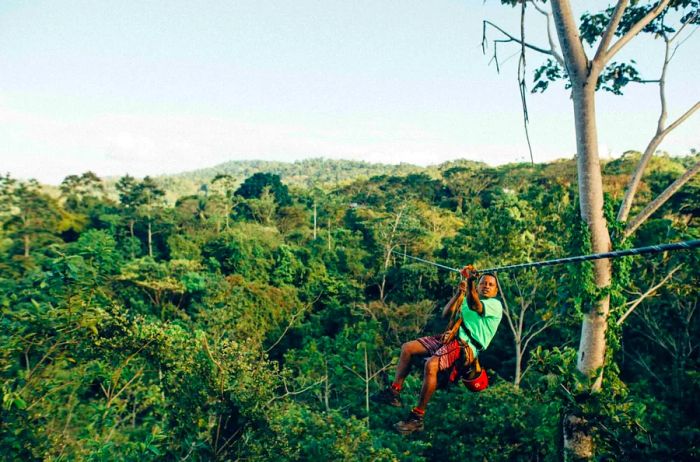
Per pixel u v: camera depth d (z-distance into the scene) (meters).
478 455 15.07
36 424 7.92
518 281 24.06
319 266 47.72
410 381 19.94
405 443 16.61
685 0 9.93
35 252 28.30
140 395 11.51
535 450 15.29
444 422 16.94
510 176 82.19
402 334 33.34
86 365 9.22
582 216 9.10
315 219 74.88
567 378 8.95
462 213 74.25
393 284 44.84
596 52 8.59
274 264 49.44
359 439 13.12
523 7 7.70
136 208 59.22
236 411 11.41
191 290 36.75
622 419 8.23
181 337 11.02
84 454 8.20
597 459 8.20
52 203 43.69
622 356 20.42
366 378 23.98
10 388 7.62
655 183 43.28
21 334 8.18
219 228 59.03
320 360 24.95
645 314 18.78
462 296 4.44
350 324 38.19
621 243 8.97
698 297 14.53
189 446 10.38
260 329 35.78
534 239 22.66
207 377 10.77
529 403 15.55
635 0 10.20
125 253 50.75
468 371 4.25
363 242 57.81
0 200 37.59
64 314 8.55
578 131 8.90
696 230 13.16
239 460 11.27
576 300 9.12
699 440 7.18
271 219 75.56
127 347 9.64
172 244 50.19
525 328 27.55
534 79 11.18
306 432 12.70
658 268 13.77
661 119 9.28
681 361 15.96
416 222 48.88
